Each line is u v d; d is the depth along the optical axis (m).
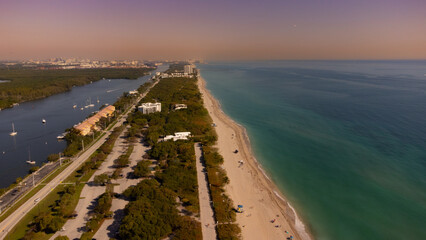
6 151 194.75
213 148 187.75
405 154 168.25
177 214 106.75
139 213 102.50
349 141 194.25
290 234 105.06
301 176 149.25
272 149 186.50
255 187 138.12
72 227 104.50
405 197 126.62
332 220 113.62
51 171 154.25
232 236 98.94
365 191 132.75
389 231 106.38
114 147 189.38
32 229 101.69
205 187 134.75
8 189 133.38
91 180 141.12
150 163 151.88
